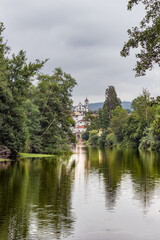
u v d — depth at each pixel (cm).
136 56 1334
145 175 2336
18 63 3900
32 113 5091
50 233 1000
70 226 1071
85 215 1204
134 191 1678
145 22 1302
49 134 5519
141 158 4188
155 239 943
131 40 1332
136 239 944
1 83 3462
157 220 1138
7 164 3325
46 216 1192
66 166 3111
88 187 1812
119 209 1296
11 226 1071
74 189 1752
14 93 3916
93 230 1027
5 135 3828
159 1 1231
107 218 1167
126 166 3059
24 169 2802
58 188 1784
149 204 1378
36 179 2145
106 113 12706
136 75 1349
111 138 10388
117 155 5022
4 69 3662
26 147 4844
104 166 3098
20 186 1852
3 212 1251
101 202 1424
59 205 1370
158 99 1309
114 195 1579
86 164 3347
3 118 3816
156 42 1209
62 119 5809
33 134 5178
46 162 3631
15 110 3900
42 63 4009
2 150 3944
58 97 5831
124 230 1028
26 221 1129
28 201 1446
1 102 3741
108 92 13575
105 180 2092
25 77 3981
